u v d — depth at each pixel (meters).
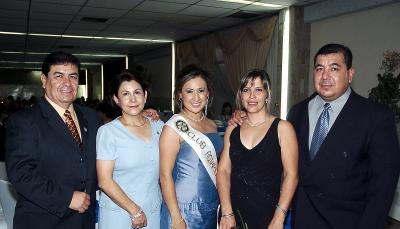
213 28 7.70
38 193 1.51
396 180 1.61
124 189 1.76
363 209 1.67
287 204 1.69
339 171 1.68
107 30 8.02
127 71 1.82
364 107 1.69
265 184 1.73
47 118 1.64
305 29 5.99
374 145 1.62
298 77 6.04
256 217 1.73
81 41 9.75
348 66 1.72
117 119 1.85
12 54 12.84
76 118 1.79
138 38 9.22
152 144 1.83
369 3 4.78
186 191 1.81
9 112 7.34
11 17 6.60
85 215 1.74
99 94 18.22
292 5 5.84
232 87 7.57
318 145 1.75
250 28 6.91
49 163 1.59
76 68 1.69
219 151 1.95
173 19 6.77
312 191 1.74
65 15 6.41
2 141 4.27
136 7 5.81
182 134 1.79
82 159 1.67
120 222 1.76
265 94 1.78
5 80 18.75
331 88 1.70
